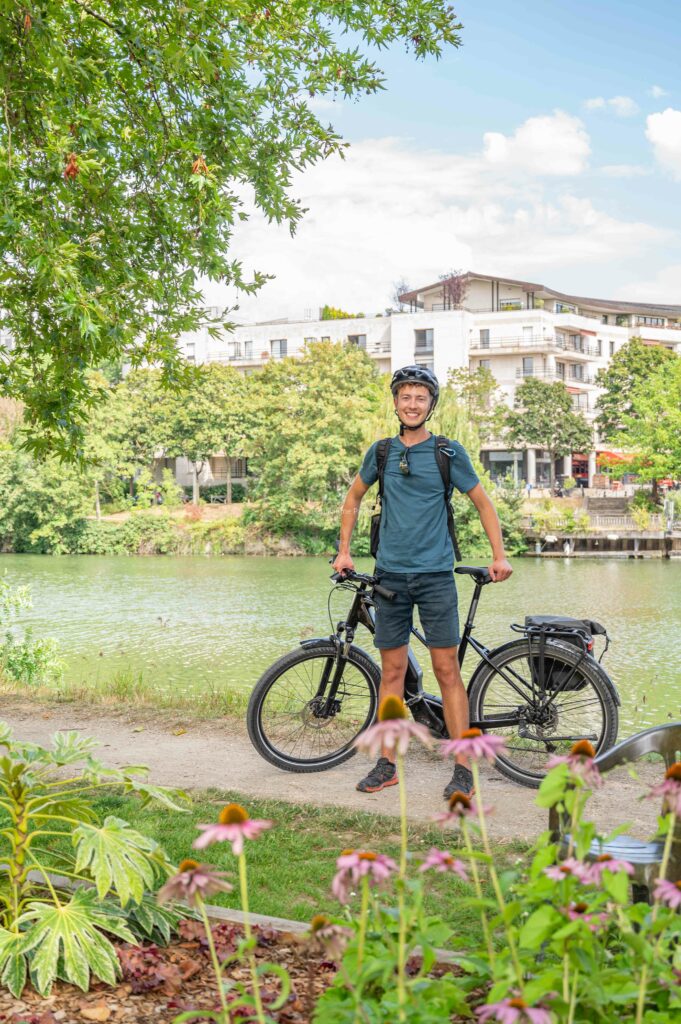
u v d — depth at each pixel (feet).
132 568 139.23
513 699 16.52
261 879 11.76
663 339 294.25
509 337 237.86
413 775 17.35
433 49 23.62
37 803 9.20
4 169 18.83
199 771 17.92
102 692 27.76
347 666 17.54
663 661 57.88
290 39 23.90
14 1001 7.84
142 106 21.79
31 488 178.19
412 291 260.62
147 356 25.66
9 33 18.42
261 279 24.29
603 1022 5.69
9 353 25.59
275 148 24.29
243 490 238.07
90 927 8.15
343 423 178.91
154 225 23.43
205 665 55.06
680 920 5.93
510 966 5.76
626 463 198.18
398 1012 5.62
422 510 15.51
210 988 8.07
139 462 213.25
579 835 5.97
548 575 124.88
